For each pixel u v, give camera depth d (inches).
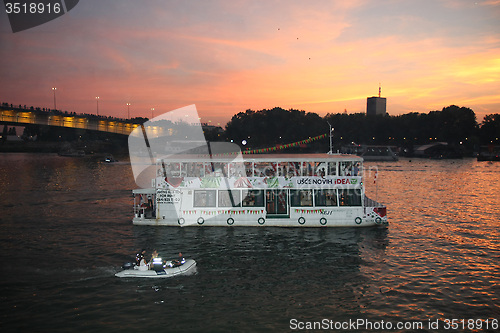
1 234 1277.1
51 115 5265.8
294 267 992.9
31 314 738.2
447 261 1056.2
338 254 1090.7
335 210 1327.5
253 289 861.8
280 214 1331.2
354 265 1011.9
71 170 3727.9
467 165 4921.3
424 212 1760.6
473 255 1111.0
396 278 932.6
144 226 1355.8
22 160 5142.7
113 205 1828.2
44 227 1371.8
